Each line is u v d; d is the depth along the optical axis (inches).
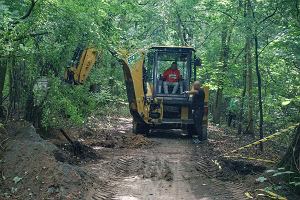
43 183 311.4
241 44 789.9
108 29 453.7
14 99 430.6
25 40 378.9
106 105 793.6
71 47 442.0
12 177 320.2
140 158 461.4
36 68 425.1
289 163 336.5
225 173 398.9
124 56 590.2
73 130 559.8
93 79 529.7
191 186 358.0
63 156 376.5
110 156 461.1
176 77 658.2
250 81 664.4
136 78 615.5
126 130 697.6
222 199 320.8
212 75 781.9
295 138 339.0
